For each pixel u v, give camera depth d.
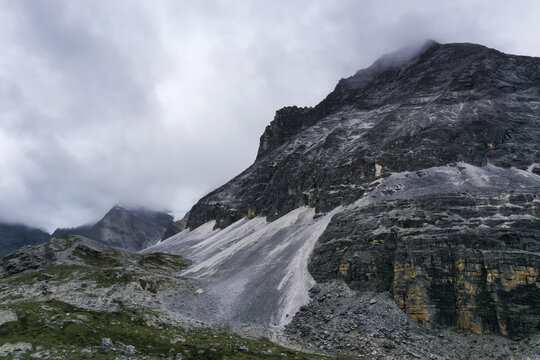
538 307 86.75
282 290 120.94
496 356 80.00
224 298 122.06
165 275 153.50
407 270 105.44
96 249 174.50
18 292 123.19
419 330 93.00
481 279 95.81
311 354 82.06
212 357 72.50
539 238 99.50
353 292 111.50
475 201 119.75
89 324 82.38
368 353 82.44
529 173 136.62
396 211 128.38
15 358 57.69
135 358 65.38
